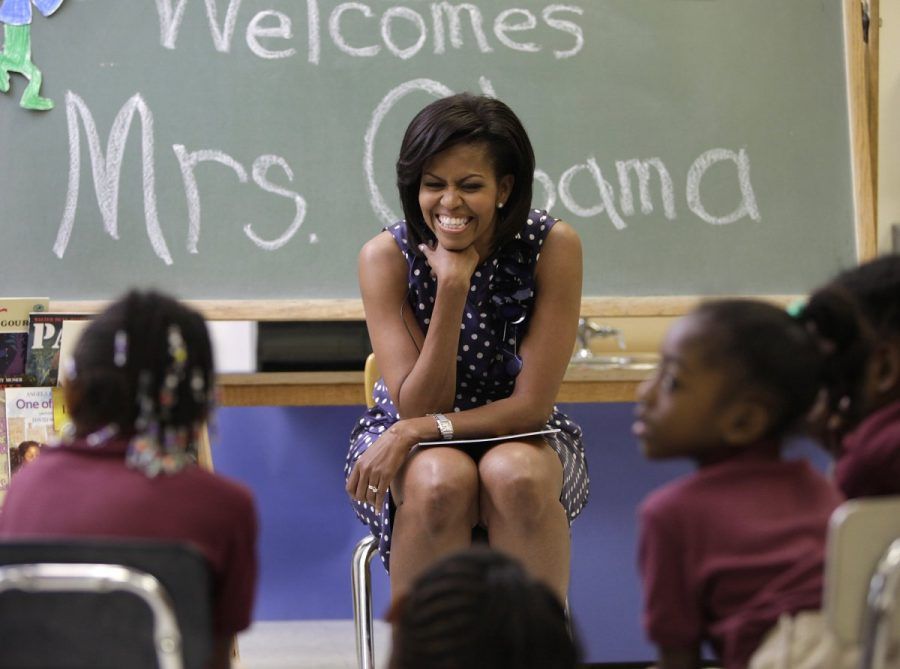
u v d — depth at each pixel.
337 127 6.13
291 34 6.14
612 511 6.88
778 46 6.36
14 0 5.94
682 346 3.14
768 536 3.02
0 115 5.92
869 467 3.49
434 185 4.75
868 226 6.31
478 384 5.04
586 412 6.86
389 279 4.98
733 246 6.29
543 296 4.91
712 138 6.31
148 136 6.00
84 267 5.94
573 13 6.29
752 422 3.14
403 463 4.64
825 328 3.63
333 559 7.19
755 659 2.95
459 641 2.50
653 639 3.12
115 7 6.02
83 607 2.76
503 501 4.42
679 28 6.32
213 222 6.02
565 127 6.25
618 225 6.25
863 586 2.80
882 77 7.82
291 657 6.65
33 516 3.08
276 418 7.11
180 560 2.75
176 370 3.17
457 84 6.20
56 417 4.98
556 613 2.59
